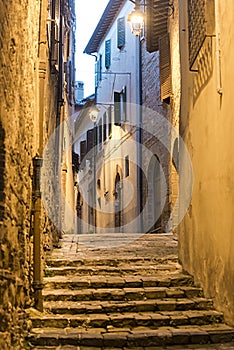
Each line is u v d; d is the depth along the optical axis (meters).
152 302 6.54
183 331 5.70
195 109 7.93
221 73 6.34
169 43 13.19
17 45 4.61
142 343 5.47
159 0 12.92
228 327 5.88
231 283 5.93
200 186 7.50
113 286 7.15
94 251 9.72
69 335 5.46
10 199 4.29
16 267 4.68
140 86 19.25
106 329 5.83
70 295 6.66
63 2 11.78
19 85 4.77
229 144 6.04
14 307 4.57
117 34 22.80
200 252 7.34
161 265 8.59
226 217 6.15
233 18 5.81
